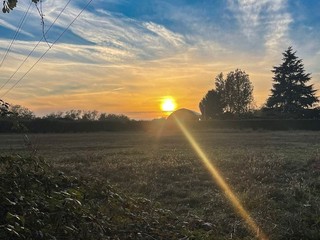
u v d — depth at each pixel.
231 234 5.54
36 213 3.88
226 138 34.12
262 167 12.87
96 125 50.94
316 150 20.00
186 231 5.03
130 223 4.93
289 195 8.27
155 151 20.48
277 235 5.56
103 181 5.52
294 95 67.69
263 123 52.72
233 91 73.06
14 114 5.12
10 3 4.40
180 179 11.02
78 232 4.08
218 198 7.99
